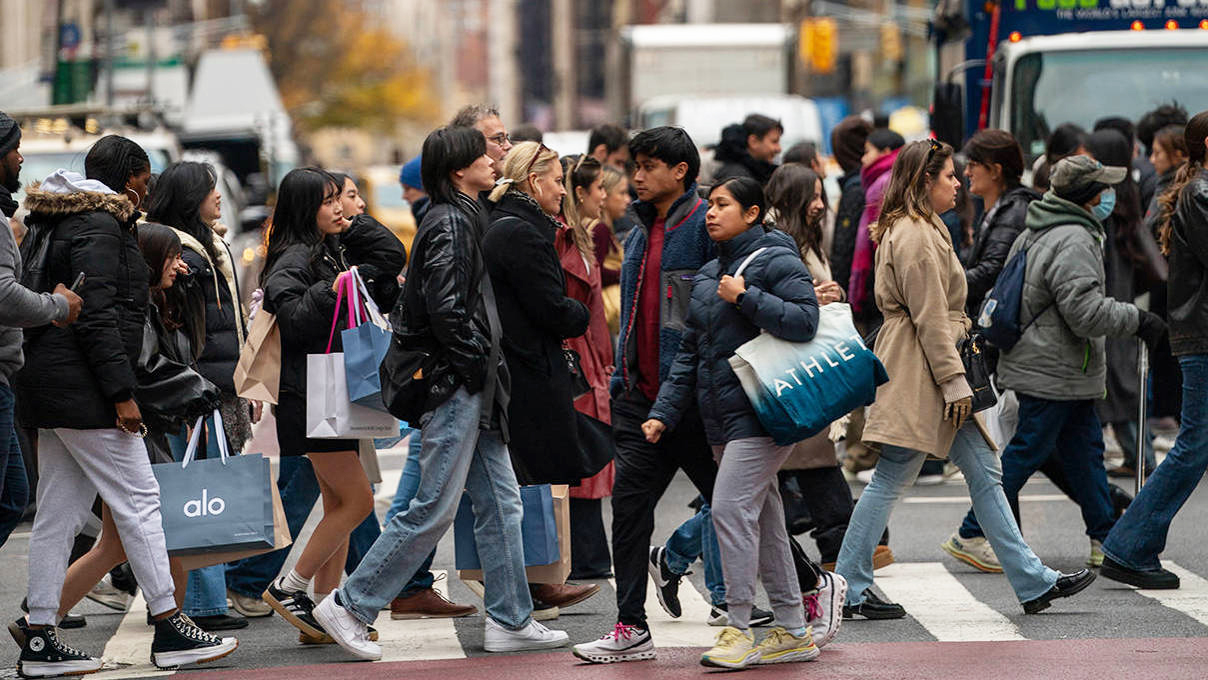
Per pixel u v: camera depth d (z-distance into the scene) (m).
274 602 20.27
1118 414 30.97
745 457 18.06
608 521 30.52
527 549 20.94
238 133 84.12
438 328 18.61
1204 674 17.50
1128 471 32.41
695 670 18.34
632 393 19.27
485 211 19.56
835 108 93.00
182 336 20.83
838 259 29.06
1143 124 36.28
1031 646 19.20
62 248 18.42
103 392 18.45
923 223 20.58
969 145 25.80
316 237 20.61
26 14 122.94
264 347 20.22
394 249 21.64
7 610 23.31
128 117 58.22
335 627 19.25
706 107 71.94
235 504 19.20
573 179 23.67
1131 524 22.41
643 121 79.94
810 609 19.14
